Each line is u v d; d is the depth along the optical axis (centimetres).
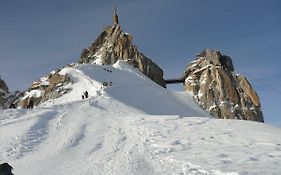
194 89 10269
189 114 7912
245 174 1412
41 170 1881
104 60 10900
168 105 7612
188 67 11356
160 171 1662
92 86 7150
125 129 2936
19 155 2219
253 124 2991
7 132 2759
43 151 2314
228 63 10819
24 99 8325
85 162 1977
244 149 1994
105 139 2609
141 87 8156
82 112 3900
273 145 2089
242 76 10469
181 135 2541
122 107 4981
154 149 2139
